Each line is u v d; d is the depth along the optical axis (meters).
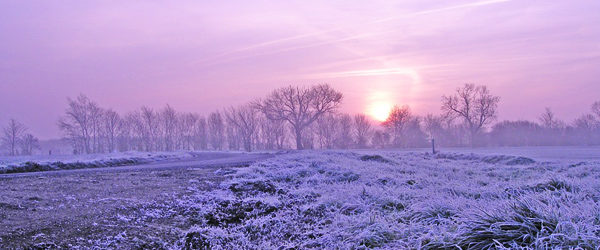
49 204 7.29
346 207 7.09
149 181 11.21
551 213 4.57
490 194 7.79
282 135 86.44
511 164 17.56
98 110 80.69
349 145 86.31
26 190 8.96
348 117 87.25
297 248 5.21
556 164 15.11
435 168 15.62
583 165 13.73
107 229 5.61
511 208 4.91
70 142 79.19
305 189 9.22
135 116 87.81
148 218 6.45
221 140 92.31
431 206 6.29
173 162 23.80
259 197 8.38
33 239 4.96
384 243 4.95
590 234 3.91
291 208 7.46
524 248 3.91
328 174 12.56
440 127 83.81
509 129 74.50
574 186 7.52
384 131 86.00
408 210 6.44
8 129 79.81
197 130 93.12
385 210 6.78
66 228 5.57
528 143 71.69
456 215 5.64
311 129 87.69
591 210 4.79
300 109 73.12
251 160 22.33
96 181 10.94
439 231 4.95
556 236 4.00
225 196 8.48
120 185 10.20
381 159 19.38
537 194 6.36
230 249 5.17
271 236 5.70
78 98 77.81
